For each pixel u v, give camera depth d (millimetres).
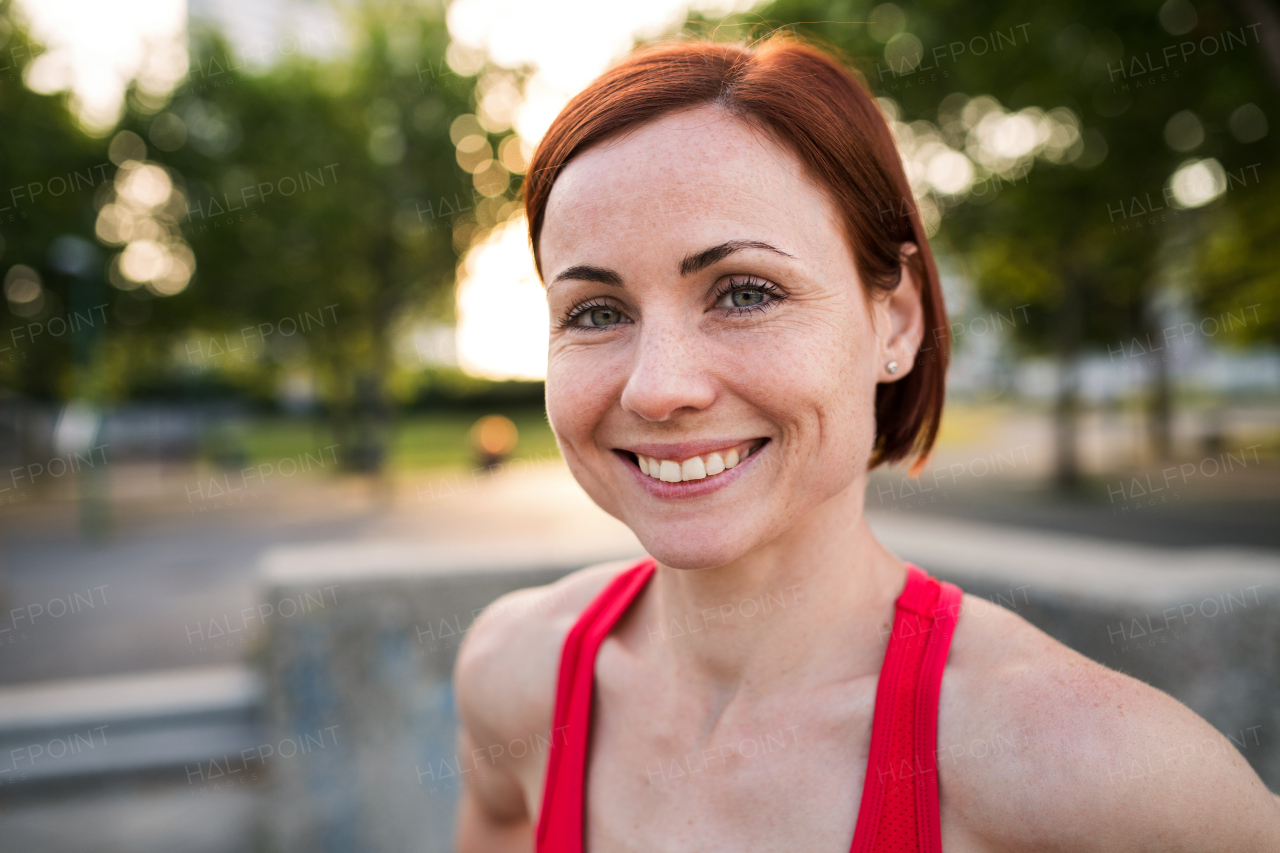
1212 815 702
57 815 3471
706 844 884
